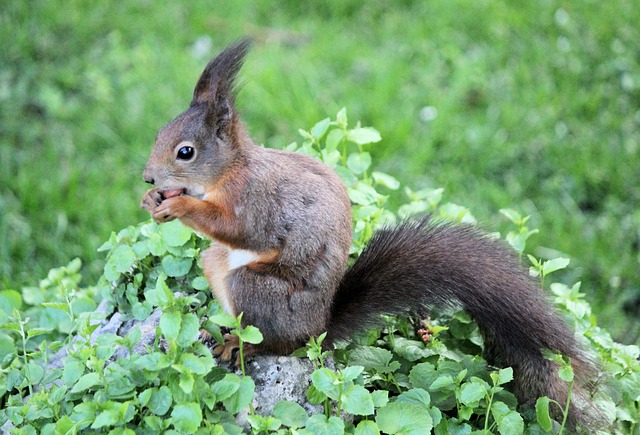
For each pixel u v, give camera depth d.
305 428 6.58
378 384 7.55
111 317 8.12
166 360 6.33
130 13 15.73
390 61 14.81
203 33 15.52
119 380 6.60
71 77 14.30
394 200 12.30
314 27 15.72
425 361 7.74
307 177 7.23
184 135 7.17
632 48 14.83
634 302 11.06
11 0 15.29
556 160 13.03
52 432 6.57
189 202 7.05
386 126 13.34
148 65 14.59
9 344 8.03
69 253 11.51
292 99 13.92
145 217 11.99
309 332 7.21
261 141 13.17
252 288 7.01
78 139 13.33
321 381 6.50
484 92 14.28
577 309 8.26
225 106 7.23
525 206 12.47
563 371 6.93
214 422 6.57
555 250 11.70
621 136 13.45
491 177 12.97
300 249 7.08
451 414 7.45
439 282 7.48
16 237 11.68
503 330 7.53
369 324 7.53
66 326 8.44
